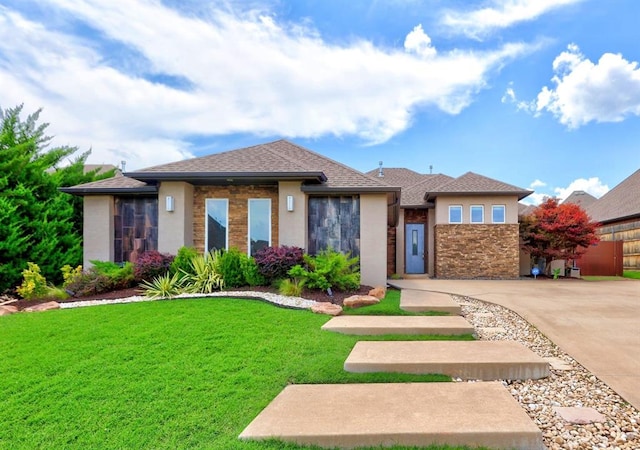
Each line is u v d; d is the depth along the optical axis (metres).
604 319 8.16
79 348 5.83
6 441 3.54
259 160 13.09
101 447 3.44
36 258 12.58
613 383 4.91
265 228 12.92
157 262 10.99
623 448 3.51
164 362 5.31
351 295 10.09
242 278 10.80
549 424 3.95
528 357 5.39
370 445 3.48
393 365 5.16
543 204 19.31
